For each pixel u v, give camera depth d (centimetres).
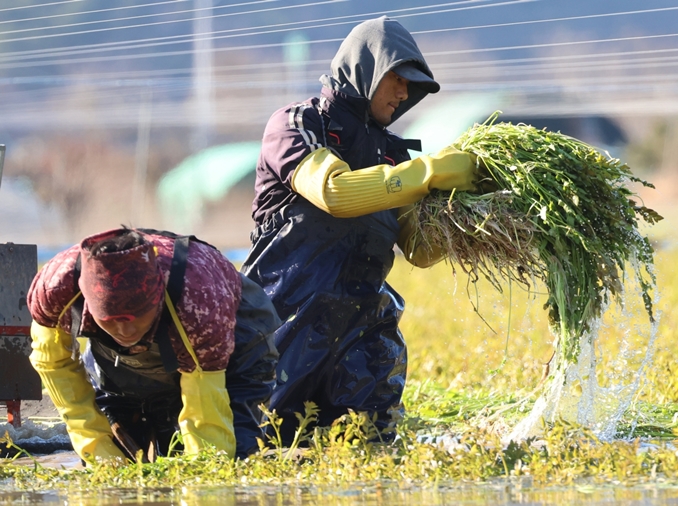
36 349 1554
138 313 1359
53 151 8050
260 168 1920
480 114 7631
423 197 1788
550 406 1823
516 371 2586
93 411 1586
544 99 7344
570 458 1468
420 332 3744
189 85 7350
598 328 1858
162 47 7625
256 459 1466
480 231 1758
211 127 8044
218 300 1443
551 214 1738
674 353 2941
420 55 1864
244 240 7744
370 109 1888
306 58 7538
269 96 7650
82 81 7150
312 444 1697
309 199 1812
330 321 1856
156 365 1526
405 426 1576
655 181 9262
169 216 7975
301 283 1847
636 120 9419
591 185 1772
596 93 7238
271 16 7600
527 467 1432
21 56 7581
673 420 2055
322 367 1850
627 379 2178
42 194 8031
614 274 1786
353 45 1872
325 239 1864
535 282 1789
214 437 1499
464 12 8038
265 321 1617
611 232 1789
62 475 1495
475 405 2266
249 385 1591
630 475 1392
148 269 1357
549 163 1762
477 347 3109
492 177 1784
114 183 8038
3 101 7775
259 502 1267
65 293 1451
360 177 1764
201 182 7925
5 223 7962
